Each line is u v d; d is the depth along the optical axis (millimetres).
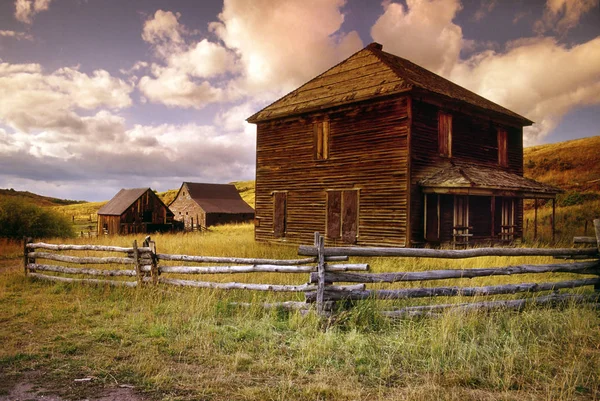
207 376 4820
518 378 4734
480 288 7434
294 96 22109
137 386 4578
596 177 46656
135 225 36406
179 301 7980
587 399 4262
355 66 21219
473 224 19578
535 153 67062
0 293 9359
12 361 5316
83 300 8703
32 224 24219
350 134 18641
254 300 7688
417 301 7652
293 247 19000
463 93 21469
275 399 4211
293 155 20969
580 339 5996
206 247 17047
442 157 18188
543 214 33188
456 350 5457
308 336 6078
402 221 16609
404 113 16859
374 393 4387
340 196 18859
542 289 7953
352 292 6828
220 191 57625
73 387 4566
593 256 8578
